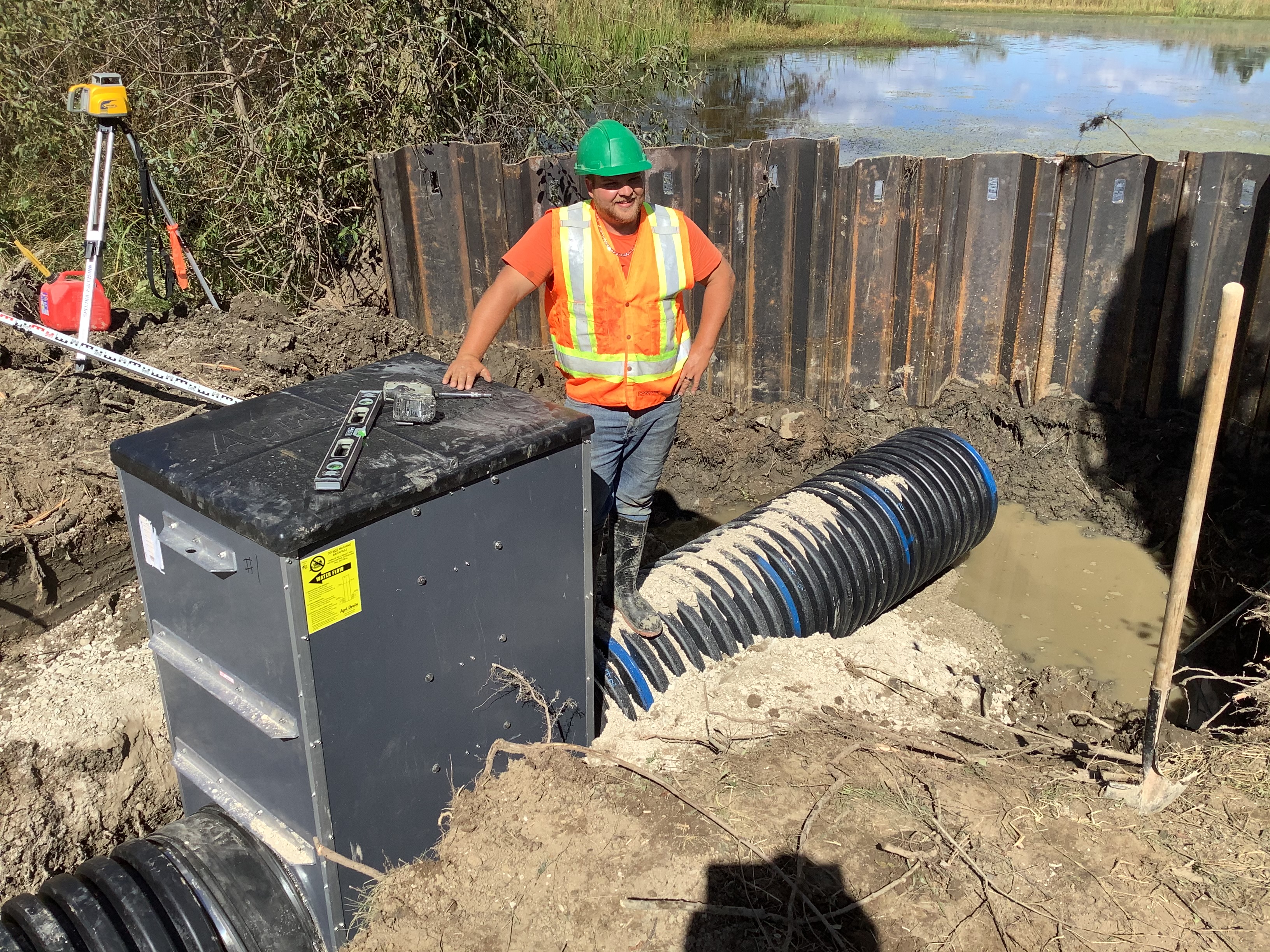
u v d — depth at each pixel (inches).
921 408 277.6
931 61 709.9
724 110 538.9
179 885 108.3
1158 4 1048.8
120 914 104.1
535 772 124.4
